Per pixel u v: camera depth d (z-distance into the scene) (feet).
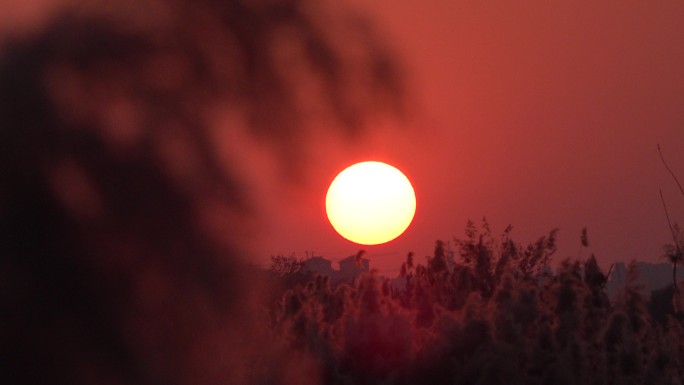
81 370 38.88
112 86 40.01
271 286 41.60
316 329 71.72
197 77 40.63
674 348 81.71
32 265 38.93
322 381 65.62
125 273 39.34
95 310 38.96
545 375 67.56
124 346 38.83
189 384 39.65
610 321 76.95
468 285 87.45
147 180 39.45
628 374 74.49
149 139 39.93
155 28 40.63
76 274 39.01
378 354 68.85
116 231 39.29
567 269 80.33
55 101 39.58
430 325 84.94
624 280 84.74
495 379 65.92
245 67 40.91
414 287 87.86
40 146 39.32
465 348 68.33
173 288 39.52
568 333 75.51
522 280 87.51
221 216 39.96
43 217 39.04
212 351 40.04
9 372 38.86
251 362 45.32
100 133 39.70
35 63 39.65
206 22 41.04
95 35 40.06
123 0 40.60
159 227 39.42
